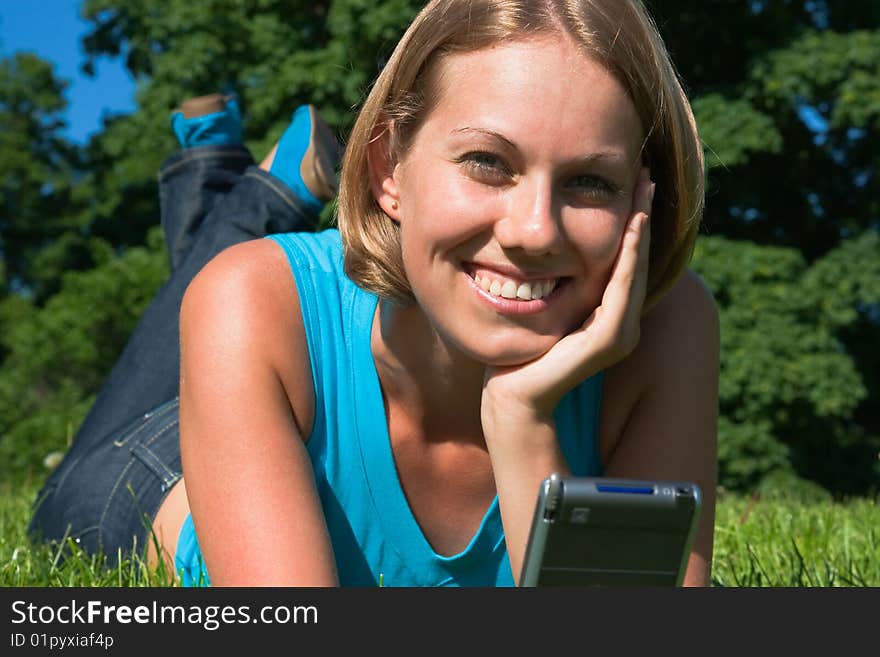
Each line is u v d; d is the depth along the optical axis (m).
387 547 2.20
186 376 2.05
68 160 26.16
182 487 2.94
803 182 17.06
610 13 1.76
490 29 1.74
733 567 2.87
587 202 1.78
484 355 1.86
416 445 2.15
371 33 14.36
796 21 16.17
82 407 17.20
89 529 3.11
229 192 4.07
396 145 1.86
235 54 16.31
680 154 1.88
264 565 1.89
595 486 1.47
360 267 2.04
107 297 18.23
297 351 2.09
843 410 14.36
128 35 20.23
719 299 14.59
